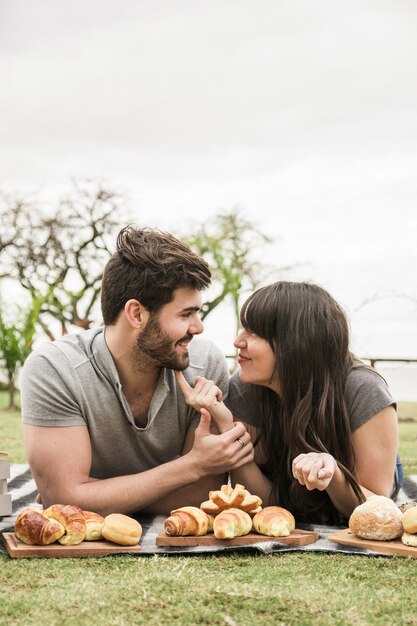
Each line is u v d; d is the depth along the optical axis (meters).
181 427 2.41
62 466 2.18
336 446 2.30
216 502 2.06
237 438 2.31
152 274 2.19
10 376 9.68
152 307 2.21
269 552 1.89
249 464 2.36
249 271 14.41
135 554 1.89
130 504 2.18
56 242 15.30
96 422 2.29
